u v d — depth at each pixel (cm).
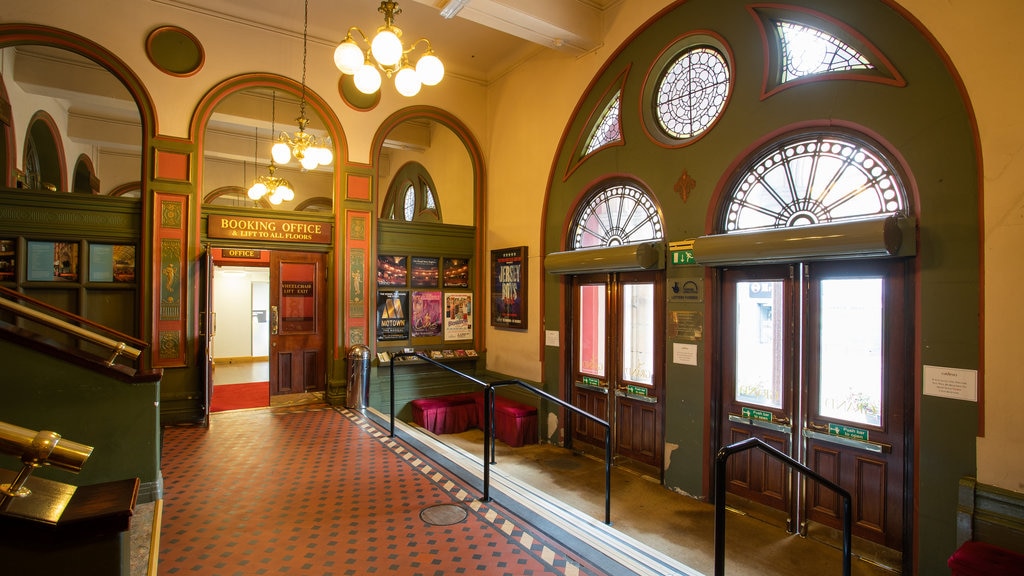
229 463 489
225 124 1042
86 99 772
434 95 831
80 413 350
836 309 451
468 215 948
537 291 761
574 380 713
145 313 636
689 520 496
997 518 347
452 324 855
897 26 407
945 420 379
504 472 621
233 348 1339
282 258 765
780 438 485
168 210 649
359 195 773
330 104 752
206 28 670
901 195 408
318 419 664
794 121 466
